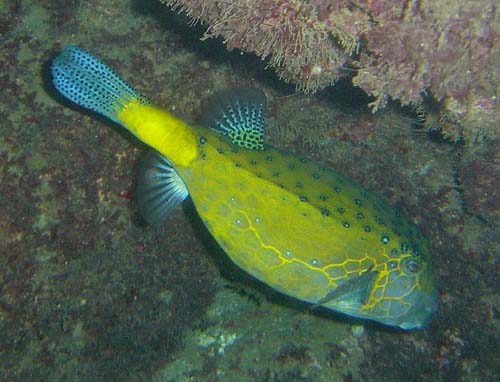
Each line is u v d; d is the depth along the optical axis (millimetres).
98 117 567
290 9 457
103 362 554
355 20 447
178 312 588
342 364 585
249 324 605
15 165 540
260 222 440
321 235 438
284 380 571
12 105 553
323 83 540
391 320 463
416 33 421
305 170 457
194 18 514
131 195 568
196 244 596
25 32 588
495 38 412
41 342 541
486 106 444
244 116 470
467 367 592
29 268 539
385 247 448
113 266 564
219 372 578
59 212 547
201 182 451
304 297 449
